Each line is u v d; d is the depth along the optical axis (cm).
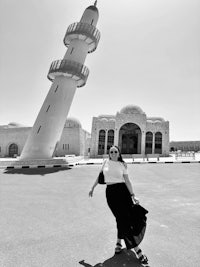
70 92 2309
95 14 2619
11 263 338
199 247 390
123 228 356
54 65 2275
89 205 704
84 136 5219
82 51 2420
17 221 544
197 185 1028
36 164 2005
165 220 544
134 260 347
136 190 938
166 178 1269
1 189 981
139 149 3791
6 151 4603
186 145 4812
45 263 338
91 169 1748
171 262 339
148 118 4144
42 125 2162
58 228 495
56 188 1008
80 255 365
